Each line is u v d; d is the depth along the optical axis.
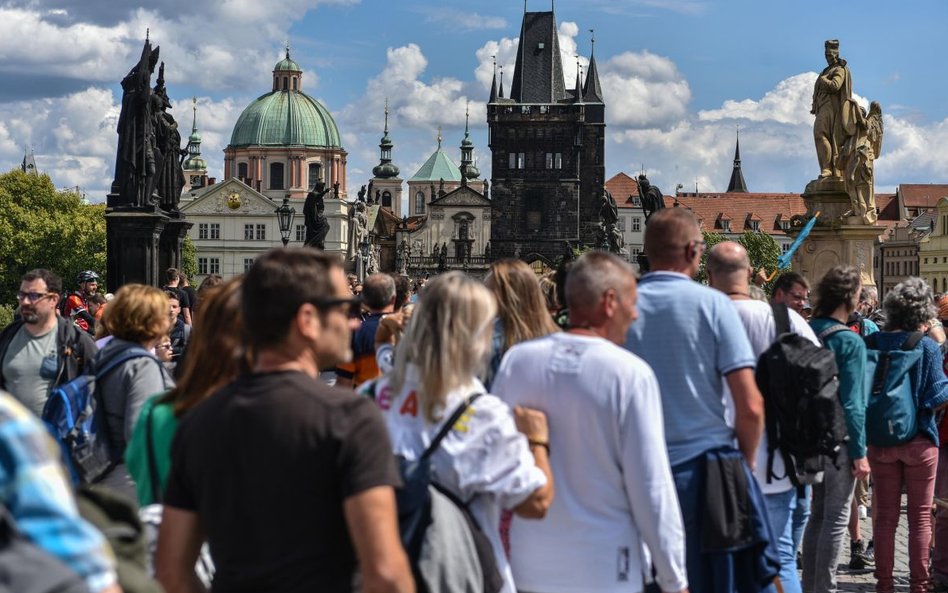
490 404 6.46
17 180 127.12
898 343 12.55
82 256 126.94
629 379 7.10
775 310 10.04
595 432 7.10
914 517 12.66
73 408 8.93
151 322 9.40
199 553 5.63
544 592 7.20
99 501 4.71
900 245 178.25
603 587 7.14
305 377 5.36
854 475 11.27
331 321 5.52
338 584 5.25
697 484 8.08
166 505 5.53
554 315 12.32
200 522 5.52
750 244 162.12
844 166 27.20
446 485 6.39
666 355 8.21
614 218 95.88
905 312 12.59
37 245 125.00
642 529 7.11
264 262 5.52
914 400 12.53
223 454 5.24
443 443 6.37
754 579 8.23
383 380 6.75
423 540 5.96
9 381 11.65
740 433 8.23
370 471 5.15
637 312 8.33
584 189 191.00
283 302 5.41
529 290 9.06
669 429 8.21
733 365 8.18
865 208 26.84
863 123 26.83
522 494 6.39
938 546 13.87
